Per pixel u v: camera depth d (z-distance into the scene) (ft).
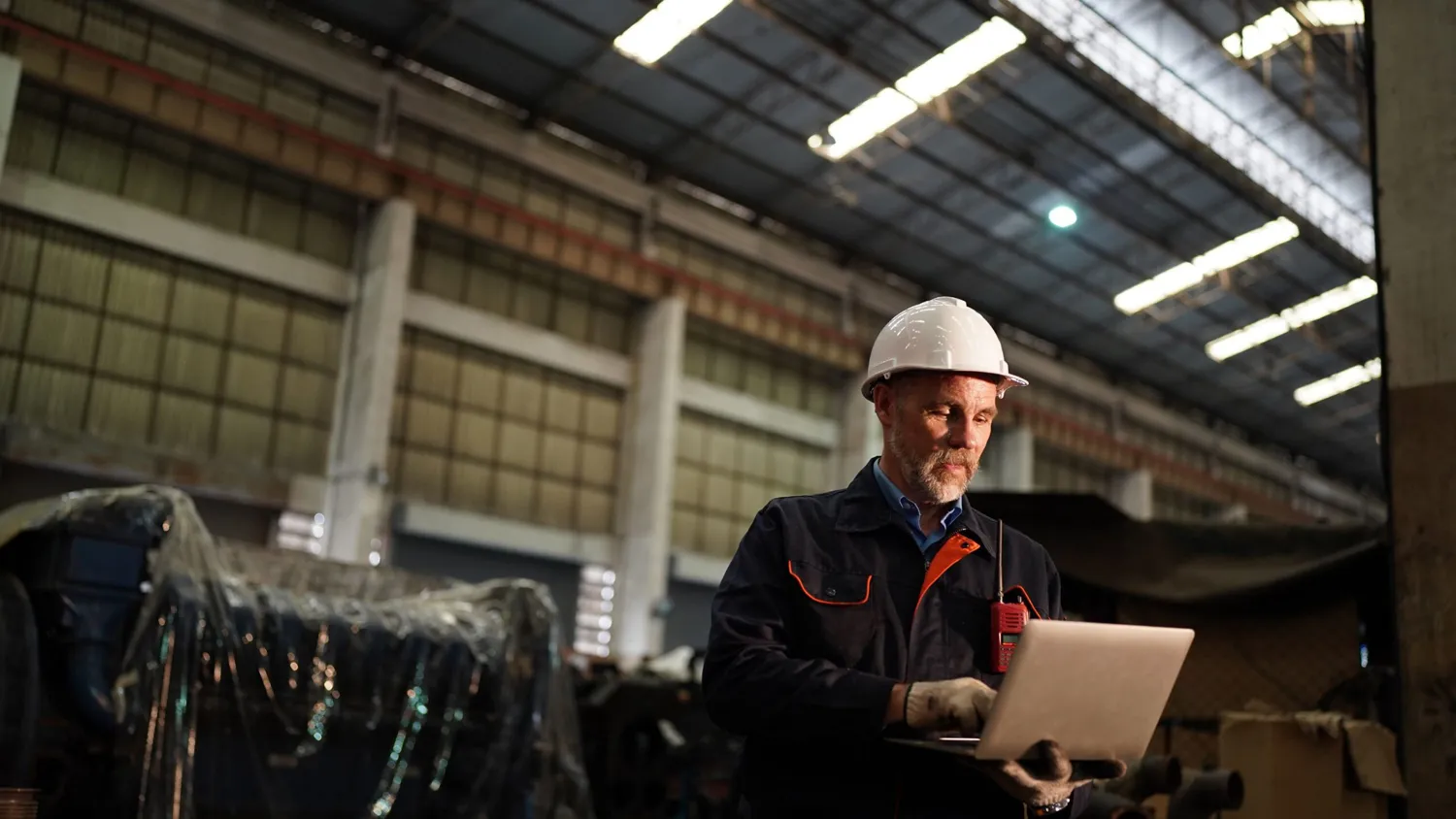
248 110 56.65
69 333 52.34
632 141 70.38
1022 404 88.22
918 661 7.70
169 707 18.29
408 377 63.00
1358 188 73.00
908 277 84.99
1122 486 97.91
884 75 63.77
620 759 32.09
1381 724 20.52
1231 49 61.72
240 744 19.42
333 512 58.65
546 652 24.88
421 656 22.50
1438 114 17.76
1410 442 17.19
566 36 60.85
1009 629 7.88
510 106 67.10
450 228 64.23
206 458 55.47
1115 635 6.33
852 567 7.92
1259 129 68.08
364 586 24.68
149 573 18.61
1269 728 19.17
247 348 57.77
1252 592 21.68
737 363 77.71
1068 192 73.77
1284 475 114.62
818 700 7.08
